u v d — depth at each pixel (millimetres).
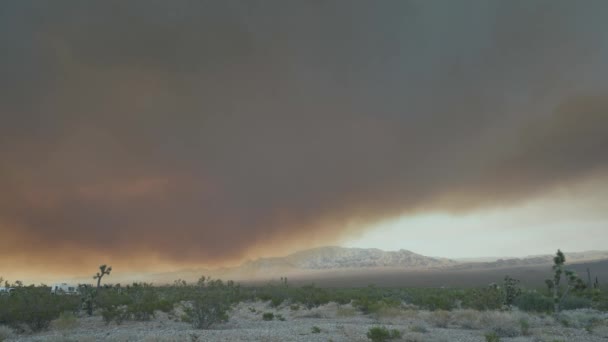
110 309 29375
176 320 30172
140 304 31531
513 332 21609
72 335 20234
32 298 29922
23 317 23875
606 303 40719
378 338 18031
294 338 19016
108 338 19109
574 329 22906
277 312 41125
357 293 66125
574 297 40438
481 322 24094
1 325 23656
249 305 52438
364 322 28031
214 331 22078
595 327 22750
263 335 19891
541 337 19828
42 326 24547
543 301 37750
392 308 34000
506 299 41156
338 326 23703
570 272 36938
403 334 19797
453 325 25141
